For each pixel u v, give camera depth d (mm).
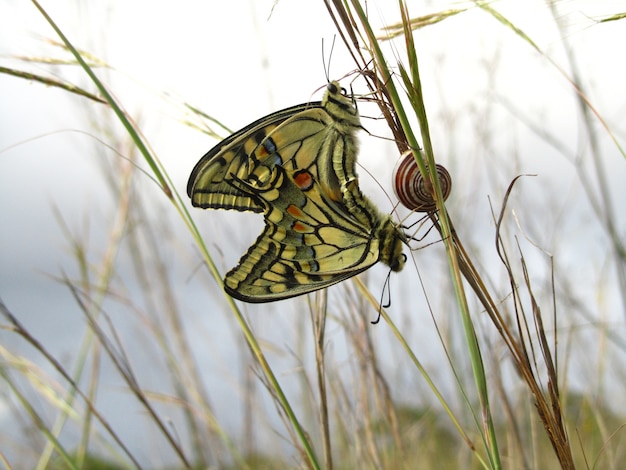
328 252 470
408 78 418
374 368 521
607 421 559
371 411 531
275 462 567
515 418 527
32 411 501
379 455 521
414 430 566
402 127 424
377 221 462
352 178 457
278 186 464
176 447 501
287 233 468
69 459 505
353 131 449
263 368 455
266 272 468
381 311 459
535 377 436
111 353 502
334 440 539
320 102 448
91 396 542
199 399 572
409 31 418
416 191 436
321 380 480
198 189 458
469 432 561
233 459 572
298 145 459
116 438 499
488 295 434
